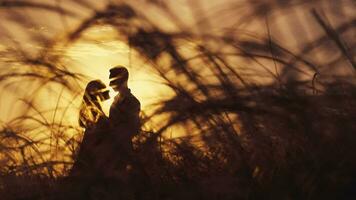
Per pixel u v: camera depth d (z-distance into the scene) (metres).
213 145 7.68
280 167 7.46
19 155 8.12
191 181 7.57
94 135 7.88
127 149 7.71
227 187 7.46
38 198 7.66
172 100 7.72
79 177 7.66
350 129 7.39
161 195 7.56
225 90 7.61
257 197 7.42
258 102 7.54
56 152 8.03
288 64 7.66
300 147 7.46
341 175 7.28
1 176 7.96
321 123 7.44
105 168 7.66
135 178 7.62
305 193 7.31
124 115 7.87
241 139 7.66
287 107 7.48
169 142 7.73
